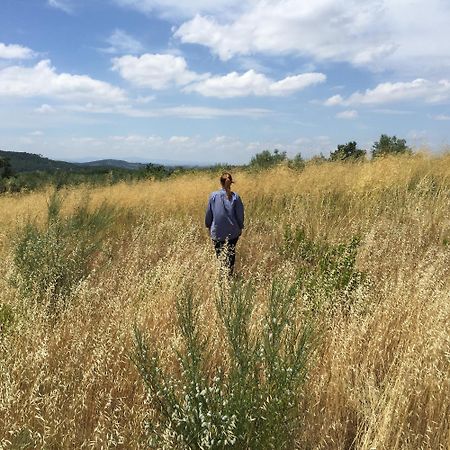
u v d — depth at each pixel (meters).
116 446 2.89
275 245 7.62
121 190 15.29
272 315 2.76
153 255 7.11
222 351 3.55
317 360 3.38
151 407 3.06
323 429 2.89
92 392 3.32
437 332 3.32
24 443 2.71
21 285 5.03
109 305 4.43
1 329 3.99
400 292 4.26
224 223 7.02
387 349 3.72
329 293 4.35
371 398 3.03
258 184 12.12
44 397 3.07
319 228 7.92
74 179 19.67
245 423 2.46
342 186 10.76
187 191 12.28
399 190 9.43
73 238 6.36
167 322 4.04
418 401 2.98
